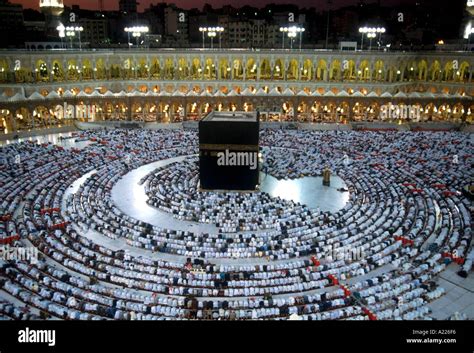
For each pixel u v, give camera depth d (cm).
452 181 4969
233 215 4116
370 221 3888
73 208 4172
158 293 2922
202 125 4781
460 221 3894
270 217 4059
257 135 4772
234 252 3388
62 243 3494
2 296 2798
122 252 3341
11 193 4472
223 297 2870
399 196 4544
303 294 2938
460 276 3178
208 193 4841
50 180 4966
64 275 2978
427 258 3347
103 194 4684
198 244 3509
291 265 3200
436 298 2930
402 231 3722
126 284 2981
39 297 2769
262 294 2902
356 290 2953
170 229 3953
